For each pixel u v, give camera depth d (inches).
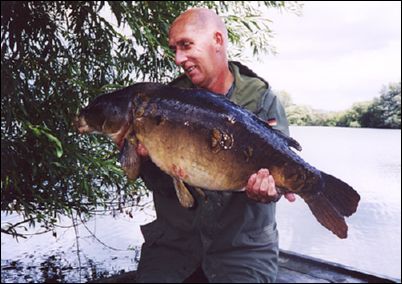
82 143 198.5
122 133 84.0
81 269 191.9
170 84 102.3
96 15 187.5
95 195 205.5
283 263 103.5
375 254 250.5
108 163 185.0
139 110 81.7
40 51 177.9
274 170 78.9
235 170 77.4
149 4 205.3
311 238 264.7
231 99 92.8
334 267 99.7
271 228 91.9
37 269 190.7
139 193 228.7
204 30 90.4
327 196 83.3
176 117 78.4
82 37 188.1
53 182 183.5
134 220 250.1
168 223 94.4
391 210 356.8
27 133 169.6
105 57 191.0
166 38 204.4
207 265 88.4
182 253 92.2
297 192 81.4
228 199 89.2
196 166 77.4
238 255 88.1
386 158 701.9
